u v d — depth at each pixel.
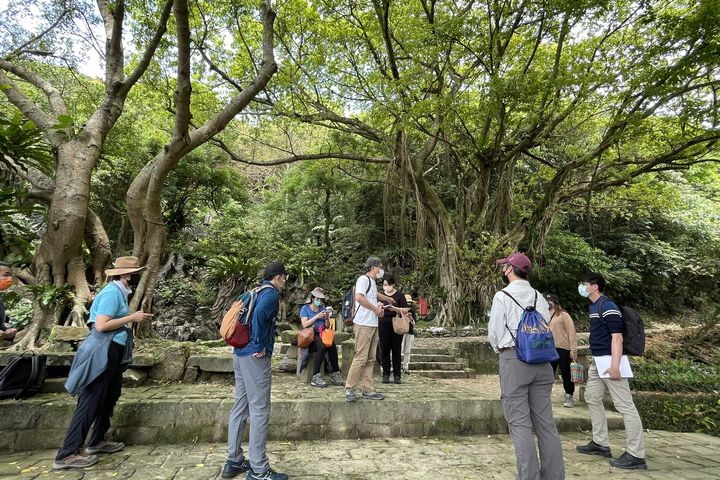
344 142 13.80
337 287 14.14
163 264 13.03
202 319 11.38
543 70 9.01
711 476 3.41
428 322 12.04
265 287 3.14
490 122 10.04
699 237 14.76
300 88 11.26
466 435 4.38
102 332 3.22
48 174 5.80
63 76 9.63
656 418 5.49
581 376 6.74
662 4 8.20
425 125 11.73
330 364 5.30
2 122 4.76
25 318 5.16
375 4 9.48
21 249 5.42
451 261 11.77
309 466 3.33
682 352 9.83
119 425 3.70
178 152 5.73
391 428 4.23
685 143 9.08
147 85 10.55
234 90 11.98
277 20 10.72
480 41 8.46
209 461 3.35
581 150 12.05
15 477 2.93
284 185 17.06
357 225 15.71
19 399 3.76
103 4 6.53
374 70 11.19
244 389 3.11
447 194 14.89
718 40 6.60
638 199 12.78
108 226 14.68
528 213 11.63
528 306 2.99
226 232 15.52
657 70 7.39
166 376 4.93
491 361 8.85
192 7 8.91
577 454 3.89
